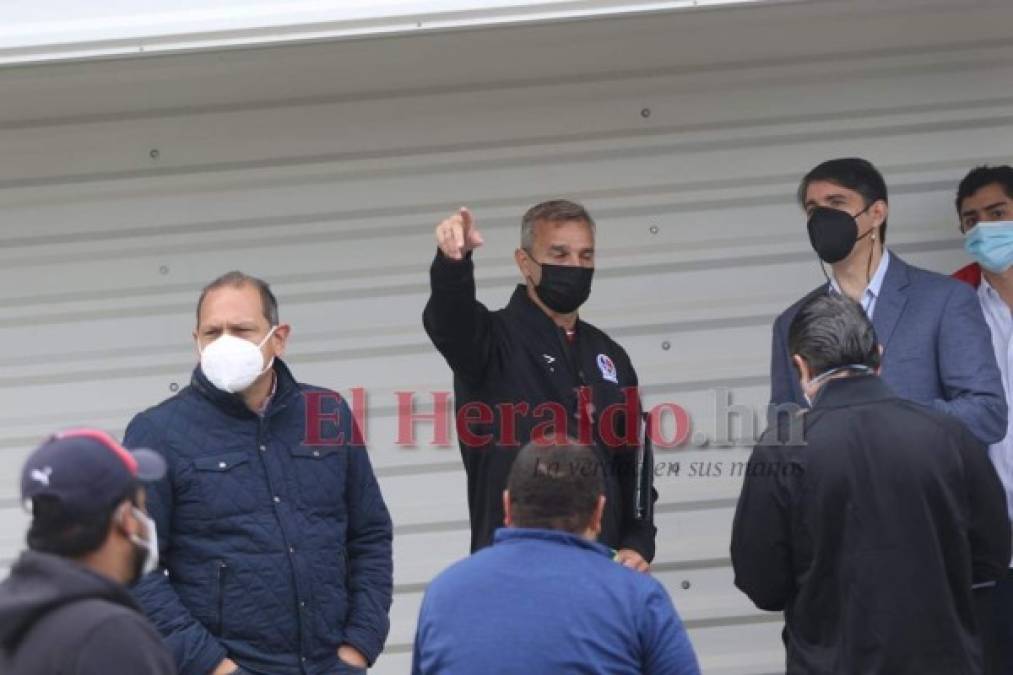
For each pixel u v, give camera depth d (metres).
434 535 22.67
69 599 12.09
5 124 22.59
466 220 17.47
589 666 13.48
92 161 22.62
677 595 22.59
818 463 16.16
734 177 22.73
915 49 22.62
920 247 22.78
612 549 18.69
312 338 22.77
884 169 22.77
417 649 14.16
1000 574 16.78
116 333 22.75
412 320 22.78
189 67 21.09
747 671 22.55
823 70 22.64
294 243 22.73
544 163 22.64
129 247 22.70
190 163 22.64
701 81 22.61
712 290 22.81
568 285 18.64
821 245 20.39
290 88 22.31
